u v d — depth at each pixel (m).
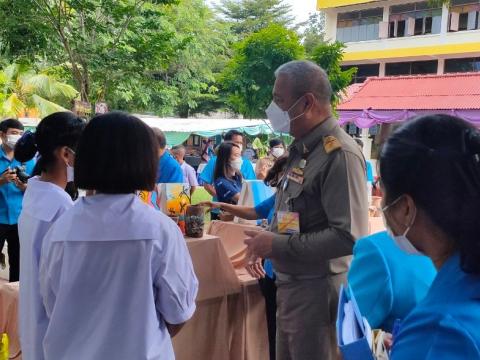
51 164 1.79
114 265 1.37
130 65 8.61
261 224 3.22
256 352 3.00
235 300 2.89
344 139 1.94
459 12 20.52
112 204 1.40
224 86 12.23
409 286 1.30
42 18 8.23
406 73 22.72
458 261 0.81
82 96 8.72
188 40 8.97
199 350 2.69
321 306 1.97
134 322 1.36
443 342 0.73
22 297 1.75
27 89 12.05
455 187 0.78
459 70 21.36
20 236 1.77
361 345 0.93
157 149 1.49
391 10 22.03
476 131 0.82
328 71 11.03
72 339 1.38
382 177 0.87
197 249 2.64
